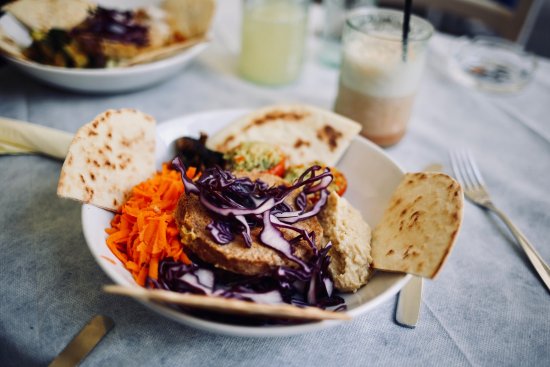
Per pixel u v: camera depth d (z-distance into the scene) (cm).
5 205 37
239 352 29
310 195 37
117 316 30
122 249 33
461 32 101
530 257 37
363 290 32
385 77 44
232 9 73
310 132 43
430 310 33
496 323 32
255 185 35
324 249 32
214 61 60
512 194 44
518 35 74
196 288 29
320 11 75
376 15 48
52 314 30
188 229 32
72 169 32
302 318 27
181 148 40
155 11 56
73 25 50
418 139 50
